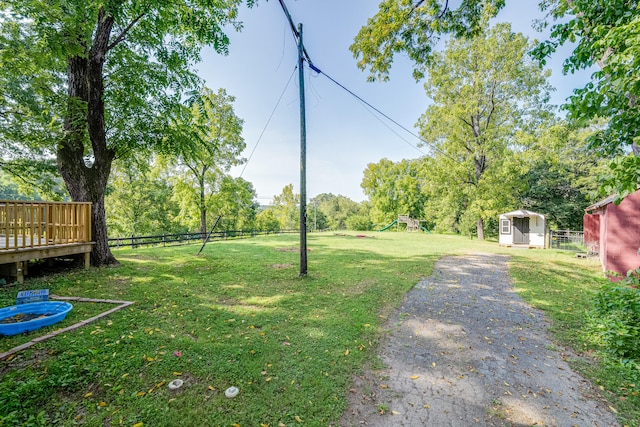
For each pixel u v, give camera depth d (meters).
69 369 2.75
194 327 3.98
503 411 2.47
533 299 5.75
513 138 17.38
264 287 6.29
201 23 6.56
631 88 2.65
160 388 2.61
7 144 8.77
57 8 5.19
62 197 10.88
